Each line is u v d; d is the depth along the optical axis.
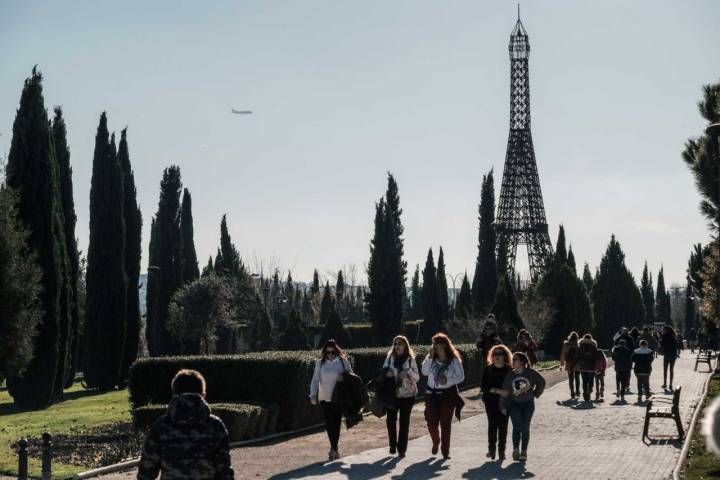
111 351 52.41
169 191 73.75
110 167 53.47
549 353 82.25
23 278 29.41
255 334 95.69
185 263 81.25
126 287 53.62
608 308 100.38
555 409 30.16
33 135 38.19
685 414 27.41
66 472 17.81
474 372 43.53
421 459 19.25
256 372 26.23
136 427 23.78
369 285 75.00
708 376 46.41
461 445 21.67
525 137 137.62
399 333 74.25
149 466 8.65
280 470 17.98
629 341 35.44
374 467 18.11
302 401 26.48
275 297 128.62
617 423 25.62
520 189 135.75
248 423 23.42
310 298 139.25
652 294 159.38
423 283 96.81
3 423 29.66
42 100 38.62
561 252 108.31
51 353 38.62
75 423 28.95
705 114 34.78
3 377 29.61
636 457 19.11
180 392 8.72
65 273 40.94
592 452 19.97
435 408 19.44
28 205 38.06
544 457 19.34
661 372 50.47
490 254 89.00
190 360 27.14
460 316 86.50
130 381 27.97
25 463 16.25
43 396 38.44
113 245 52.97
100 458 19.62
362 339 94.56
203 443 8.62
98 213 52.97
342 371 19.47
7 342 28.83
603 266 101.56
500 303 59.66
